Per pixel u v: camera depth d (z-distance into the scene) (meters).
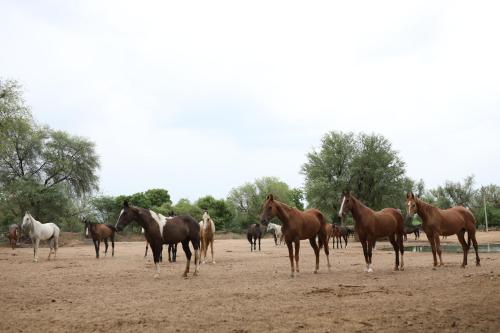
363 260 19.16
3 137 35.88
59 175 53.31
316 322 6.57
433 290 9.26
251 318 6.98
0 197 46.75
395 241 14.14
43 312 7.98
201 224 18.80
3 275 14.45
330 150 45.88
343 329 6.11
